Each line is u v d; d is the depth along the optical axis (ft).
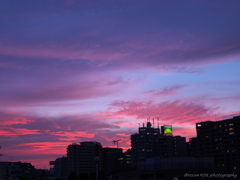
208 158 368.89
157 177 358.02
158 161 374.84
